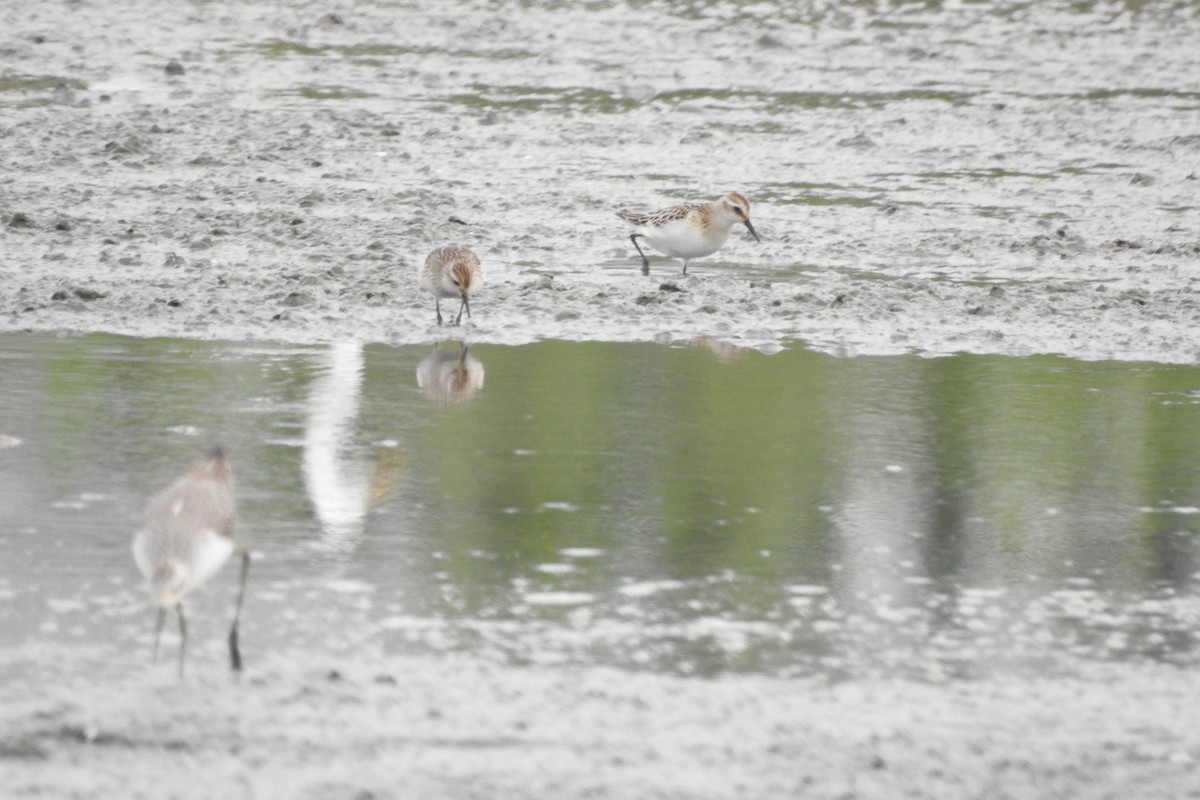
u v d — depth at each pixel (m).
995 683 9.50
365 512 12.07
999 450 14.10
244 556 9.38
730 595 10.75
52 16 43.31
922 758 8.49
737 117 33.81
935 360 17.27
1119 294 20.30
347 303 19.02
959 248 23.25
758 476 13.22
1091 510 12.61
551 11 46.00
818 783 8.19
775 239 23.62
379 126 31.44
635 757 8.41
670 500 12.58
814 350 17.59
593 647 9.84
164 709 8.76
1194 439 14.52
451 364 16.58
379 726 8.66
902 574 11.22
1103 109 35.06
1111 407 15.52
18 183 25.34
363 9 45.69
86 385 15.28
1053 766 8.45
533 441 13.98
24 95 33.50
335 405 14.91
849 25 44.97
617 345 17.61
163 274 19.95
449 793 7.95
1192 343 18.22
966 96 36.34
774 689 9.33
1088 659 9.88
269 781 8.01
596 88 36.66
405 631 9.97
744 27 44.44
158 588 8.77
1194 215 25.77
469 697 9.05
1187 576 11.30
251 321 18.08
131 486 12.36
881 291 20.14
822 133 32.41
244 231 22.55
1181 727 8.96
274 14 44.69
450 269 18.11
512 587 10.75
